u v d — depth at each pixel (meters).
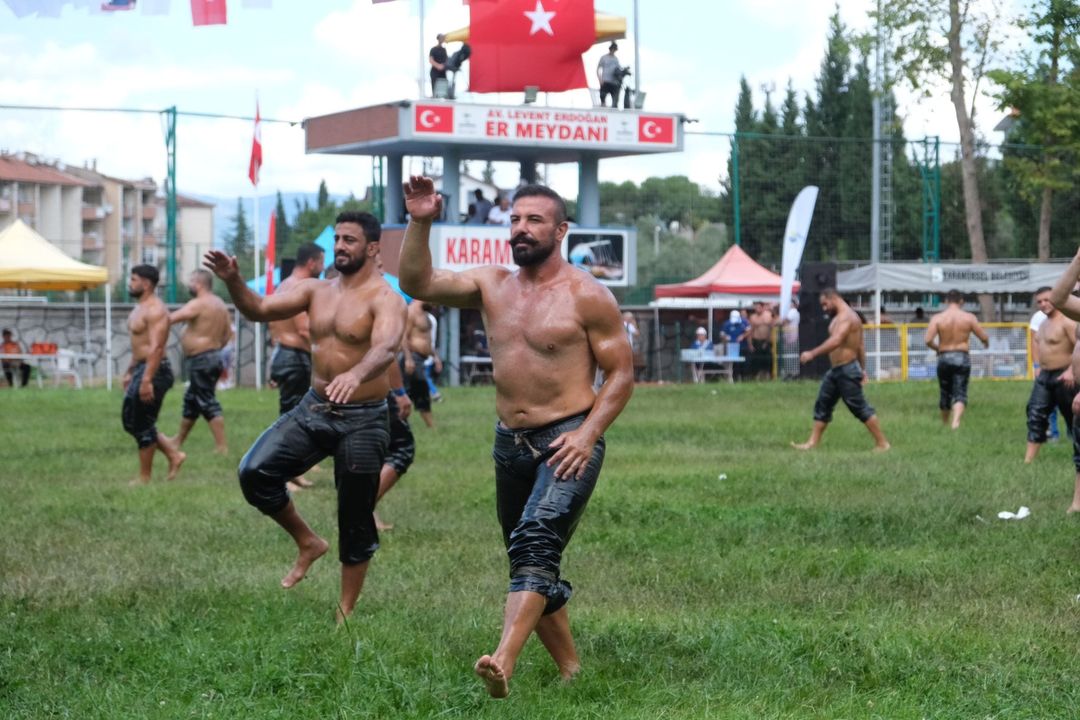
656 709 5.94
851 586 8.83
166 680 6.41
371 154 35.97
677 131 35.31
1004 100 30.33
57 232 58.59
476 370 33.78
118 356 33.06
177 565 9.52
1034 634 7.41
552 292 6.25
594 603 8.32
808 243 37.56
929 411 23.94
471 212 35.25
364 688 6.12
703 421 21.97
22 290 34.00
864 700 6.15
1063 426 22.08
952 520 11.53
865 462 16.08
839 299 17.75
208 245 37.09
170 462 14.65
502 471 6.36
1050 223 40.97
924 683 6.39
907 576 9.10
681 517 11.66
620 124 34.69
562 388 6.21
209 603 8.09
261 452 7.79
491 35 29.89
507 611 5.71
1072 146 30.94
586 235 34.91
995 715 5.95
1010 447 17.89
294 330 14.23
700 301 35.53
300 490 13.80
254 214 30.89
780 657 6.77
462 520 11.65
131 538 10.72
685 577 9.11
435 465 15.80
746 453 17.17
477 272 6.44
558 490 6.00
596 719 5.83
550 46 31.02
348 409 7.81
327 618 7.68
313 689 6.21
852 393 17.70
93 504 12.66
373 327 7.79
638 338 35.19
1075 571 9.24
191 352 16.84
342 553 7.82
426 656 6.65
